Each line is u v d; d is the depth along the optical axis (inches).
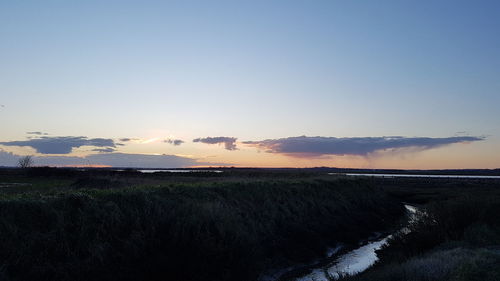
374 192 1710.1
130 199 622.8
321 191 1267.2
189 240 561.9
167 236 558.6
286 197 1027.3
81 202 557.6
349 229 1035.3
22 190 813.9
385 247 813.9
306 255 776.3
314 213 1045.8
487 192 1759.4
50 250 467.5
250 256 609.9
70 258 467.5
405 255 644.1
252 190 959.0
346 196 1395.2
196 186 835.4
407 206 1862.7
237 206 825.5
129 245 515.2
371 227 1167.0
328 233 952.9
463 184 3088.1
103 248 493.0
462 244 615.2
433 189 2566.4
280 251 753.0
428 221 765.3
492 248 571.8
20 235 462.0
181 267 522.0
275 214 879.7
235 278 560.4
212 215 642.2
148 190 701.9
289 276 682.2
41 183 1280.8
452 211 746.2
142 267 505.0
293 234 839.1
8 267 419.5
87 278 455.8
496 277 370.6
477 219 719.7
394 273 435.8
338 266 750.5
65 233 494.3
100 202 581.6
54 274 438.6
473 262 416.2
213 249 559.2
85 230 511.8
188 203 669.9
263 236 763.4
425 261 448.1
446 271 403.2
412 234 762.8
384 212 1450.5
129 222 566.9
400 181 3821.4
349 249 911.0
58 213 516.7
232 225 649.6
